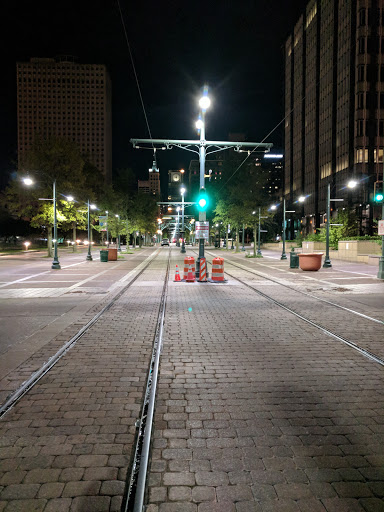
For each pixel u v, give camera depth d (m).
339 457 3.13
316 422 3.74
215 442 3.35
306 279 17.50
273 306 10.48
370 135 59.66
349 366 5.49
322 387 4.67
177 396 4.36
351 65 61.03
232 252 53.03
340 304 10.79
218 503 2.59
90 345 6.51
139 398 4.30
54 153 36.56
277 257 39.62
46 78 180.25
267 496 2.66
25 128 180.88
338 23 66.56
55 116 180.88
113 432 3.51
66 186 36.47
